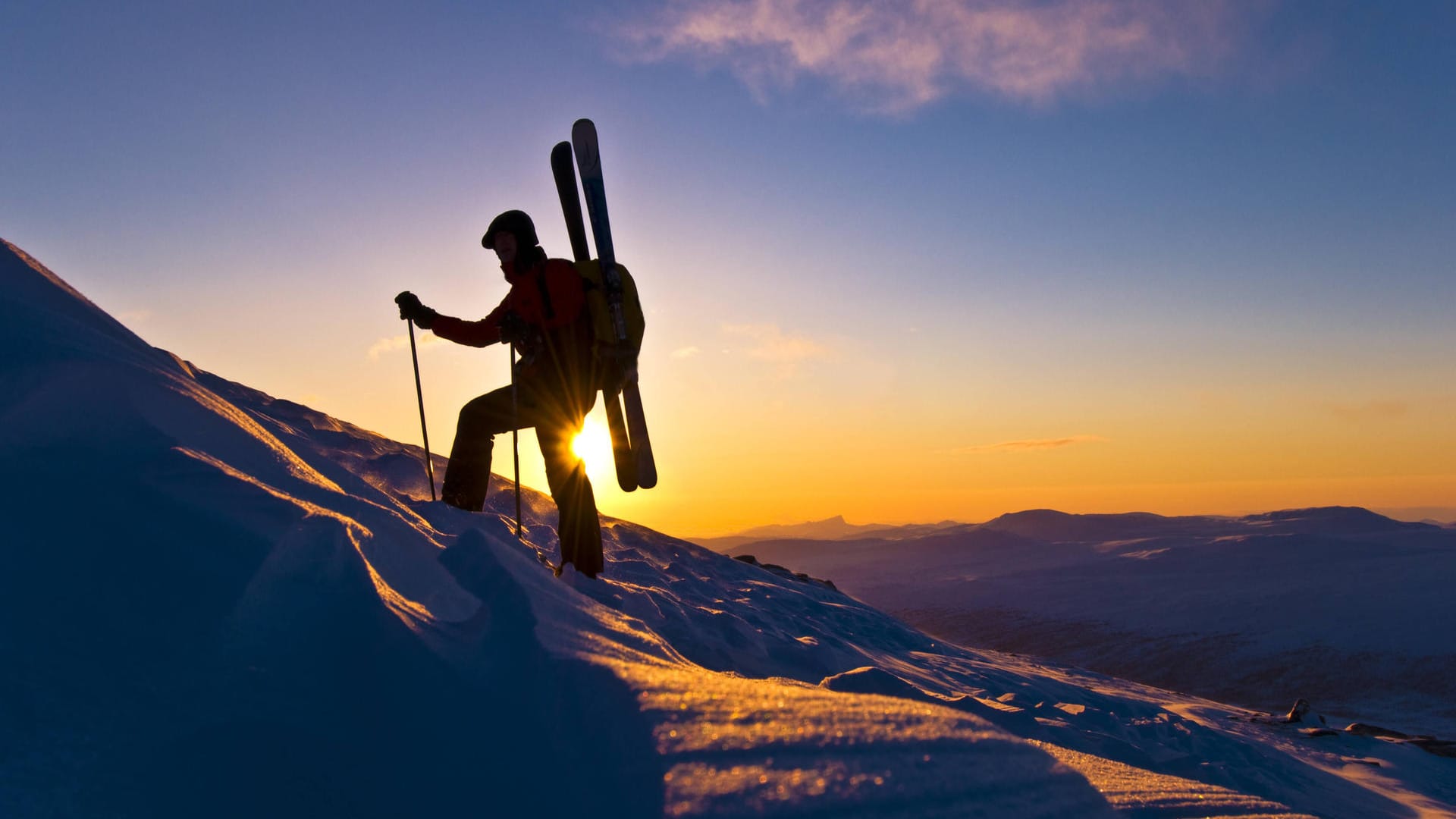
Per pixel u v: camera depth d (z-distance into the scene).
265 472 2.04
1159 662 154.88
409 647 1.33
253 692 1.19
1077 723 5.64
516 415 4.05
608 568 6.36
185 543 1.47
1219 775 5.13
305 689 1.24
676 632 3.99
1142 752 4.89
